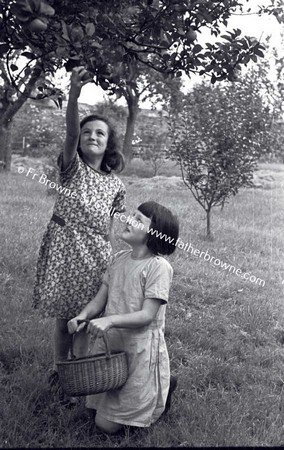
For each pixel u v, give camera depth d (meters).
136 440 3.43
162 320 3.52
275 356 5.05
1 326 5.07
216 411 3.82
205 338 5.25
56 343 3.98
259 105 10.59
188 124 10.56
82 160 3.90
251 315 6.08
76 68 3.21
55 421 3.58
